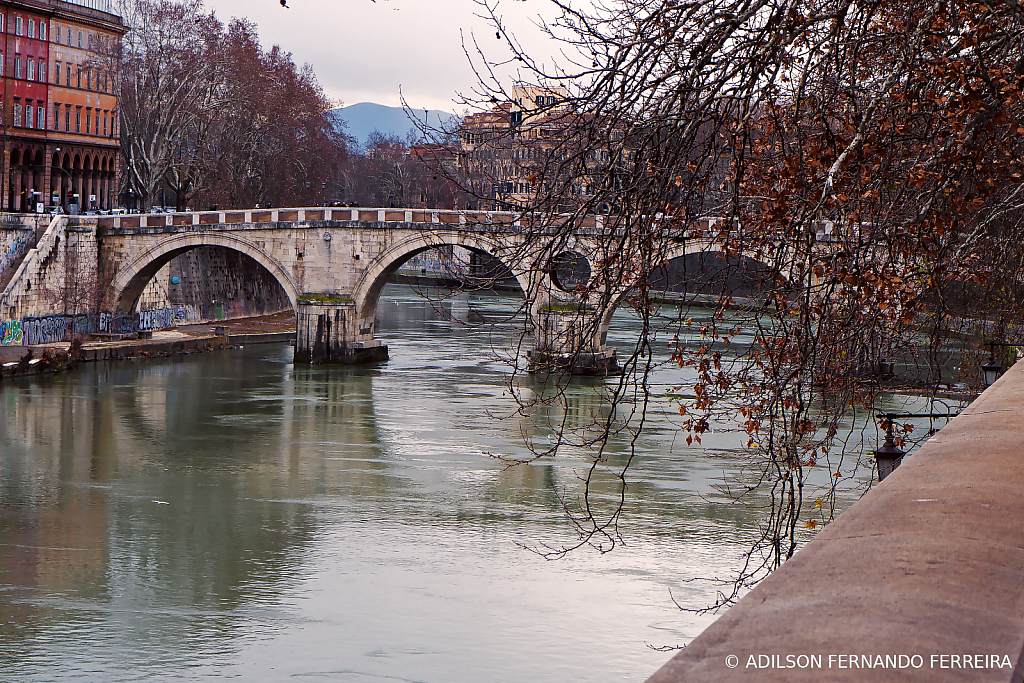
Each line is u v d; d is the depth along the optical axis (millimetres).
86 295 90688
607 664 28797
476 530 41375
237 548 39000
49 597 33625
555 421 61156
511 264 12352
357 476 49938
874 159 13289
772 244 12742
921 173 13836
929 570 3457
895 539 3830
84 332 90438
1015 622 3051
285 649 30031
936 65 12852
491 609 32875
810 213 12156
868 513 4277
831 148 12734
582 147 11453
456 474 50250
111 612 32594
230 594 34250
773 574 3447
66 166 125188
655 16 11578
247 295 117562
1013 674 2664
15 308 84438
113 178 135000
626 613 32438
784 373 14039
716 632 2938
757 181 12844
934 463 5500
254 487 47875
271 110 122062
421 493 46938
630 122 11438
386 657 29266
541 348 13195
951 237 14312
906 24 13367
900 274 14555
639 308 12578
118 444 55719
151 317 97938
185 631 31062
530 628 31344
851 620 3002
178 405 67188
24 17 116125
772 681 2596
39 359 77812
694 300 13109
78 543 39281
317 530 41312
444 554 38250
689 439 14680
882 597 3197
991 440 6145
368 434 59188
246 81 118688
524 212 11984
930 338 17109
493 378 79250
